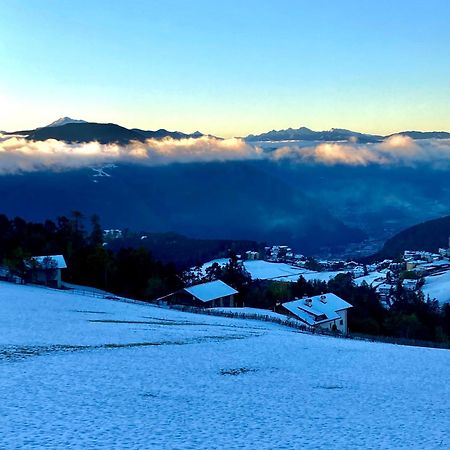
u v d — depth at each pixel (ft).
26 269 429.79
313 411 114.93
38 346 167.53
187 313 318.04
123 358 157.07
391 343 298.35
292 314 393.50
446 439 99.14
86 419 98.48
